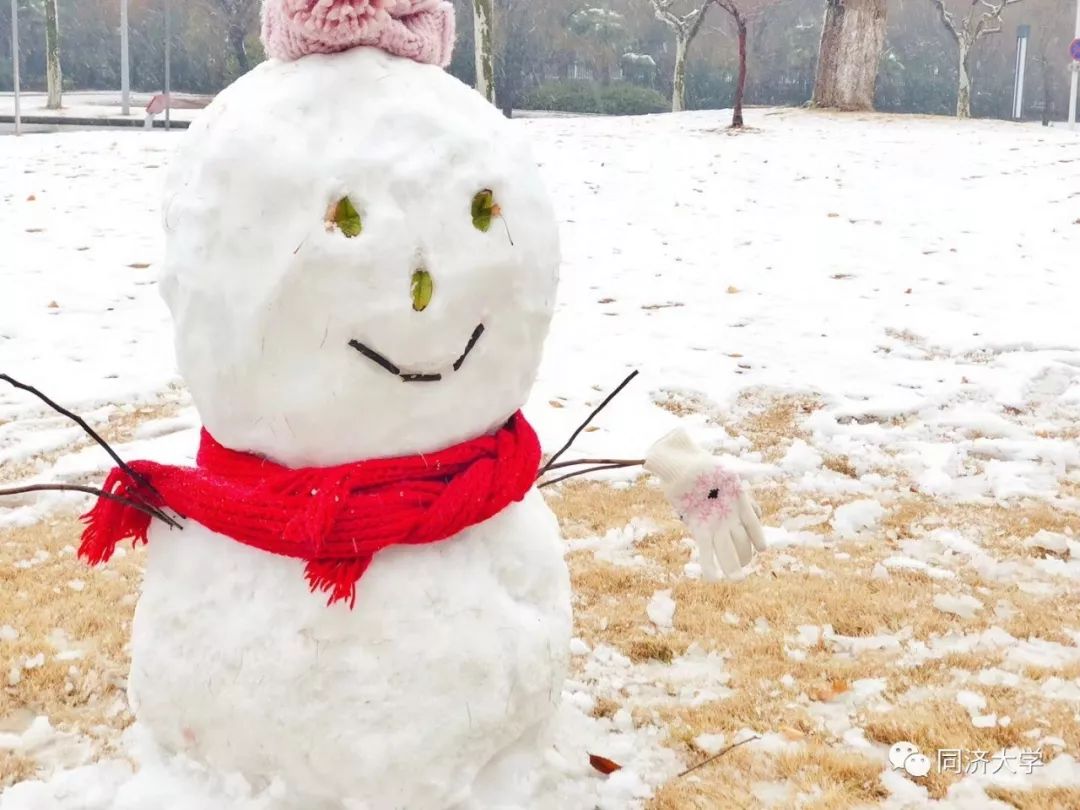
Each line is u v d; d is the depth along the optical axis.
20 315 4.92
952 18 23.59
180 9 23.92
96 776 1.96
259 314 1.49
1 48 24.05
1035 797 1.98
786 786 2.02
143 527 1.68
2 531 2.93
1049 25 25.78
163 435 3.65
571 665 2.37
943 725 2.17
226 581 1.59
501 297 1.55
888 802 1.98
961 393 4.14
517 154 1.60
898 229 6.86
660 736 2.15
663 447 1.79
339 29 1.54
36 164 8.59
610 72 24.78
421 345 1.50
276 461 1.61
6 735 2.10
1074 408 4.01
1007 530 3.07
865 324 5.01
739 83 11.27
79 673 2.29
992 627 2.54
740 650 2.43
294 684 1.56
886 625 2.55
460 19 23.38
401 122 1.50
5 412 3.74
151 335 4.72
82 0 24.20
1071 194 7.59
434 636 1.57
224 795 1.66
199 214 1.52
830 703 2.26
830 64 13.57
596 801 1.94
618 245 6.55
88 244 6.20
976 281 5.68
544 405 3.98
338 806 1.63
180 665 1.62
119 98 21.97
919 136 10.61
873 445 3.71
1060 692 2.29
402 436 1.56
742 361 4.48
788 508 3.22
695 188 8.09
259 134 1.50
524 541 1.68
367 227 1.47
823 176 8.52
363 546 1.53
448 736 1.59
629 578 2.74
